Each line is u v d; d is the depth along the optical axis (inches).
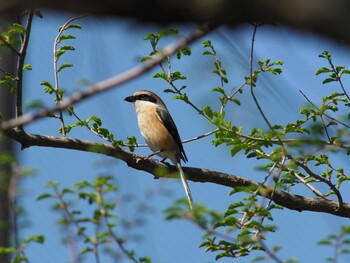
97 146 423.2
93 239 299.9
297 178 439.8
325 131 377.1
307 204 447.5
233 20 129.2
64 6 131.2
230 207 353.7
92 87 175.8
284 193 447.2
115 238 298.7
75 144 426.3
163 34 226.8
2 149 289.7
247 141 409.1
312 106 390.3
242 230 335.9
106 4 130.6
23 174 278.5
